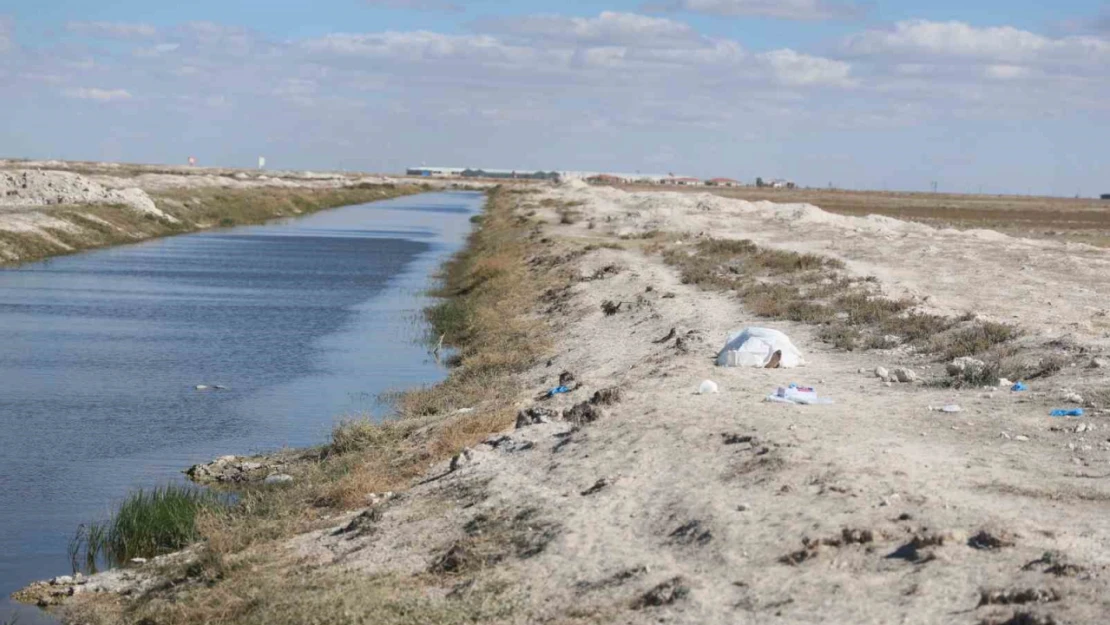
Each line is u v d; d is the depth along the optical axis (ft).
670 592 30.01
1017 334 67.36
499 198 409.08
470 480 44.75
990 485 36.35
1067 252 136.05
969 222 272.72
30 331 99.60
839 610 27.61
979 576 28.25
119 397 73.92
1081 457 39.78
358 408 71.51
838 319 81.20
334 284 144.87
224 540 42.29
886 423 45.80
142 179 346.13
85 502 51.65
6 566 43.57
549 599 31.91
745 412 47.78
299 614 33.12
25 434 63.67
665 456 42.68
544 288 120.37
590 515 37.42
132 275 148.36
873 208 386.11
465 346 95.55
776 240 156.87
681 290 103.24
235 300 125.80
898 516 33.09
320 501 48.65
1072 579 27.22
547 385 68.85
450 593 33.58
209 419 68.39
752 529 33.55
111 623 36.99
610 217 228.43
